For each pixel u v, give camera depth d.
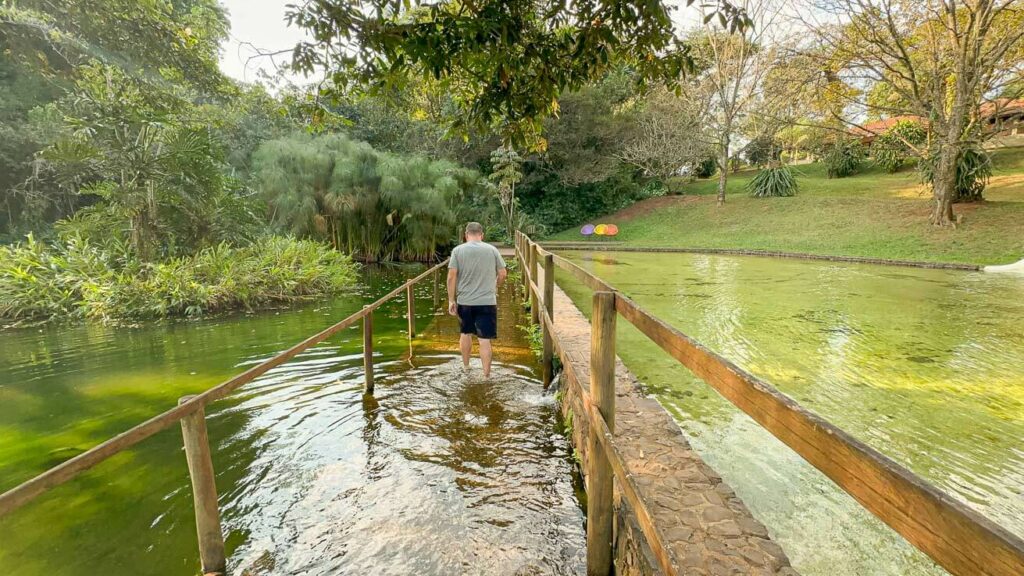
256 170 14.41
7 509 1.21
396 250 16.48
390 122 20.17
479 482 2.70
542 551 2.17
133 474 2.80
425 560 2.10
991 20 13.13
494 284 4.49
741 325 6.11
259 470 2.82
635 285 9.53
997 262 11.49
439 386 4.17
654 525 1.17
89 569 2.05
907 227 15.06
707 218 21.16
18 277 7.15
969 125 14.90
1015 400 3.66
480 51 2.76
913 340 5.36
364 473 2.79
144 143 8.25
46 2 7.52
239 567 2.05
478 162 23.03
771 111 20.66
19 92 12.60
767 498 2.45
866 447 0.67
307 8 2.62
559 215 24.58
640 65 2.98
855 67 15.23
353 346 5.48
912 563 2.01
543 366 4.31
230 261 8.41
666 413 2.93
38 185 12.84
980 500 2.44
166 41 8.56
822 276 10.56
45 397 3.96
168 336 6.03
